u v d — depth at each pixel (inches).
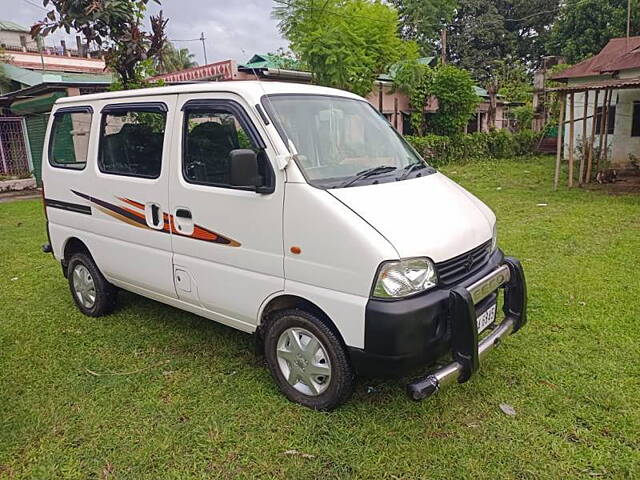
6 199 486.3
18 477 99.7
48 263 249.8
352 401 120.8
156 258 144.2
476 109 777.6
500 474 97.1
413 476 97.4
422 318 99.7
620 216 315.6
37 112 544.4
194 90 129.6
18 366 143.6
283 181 111.2
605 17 933.2
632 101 533.3
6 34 1182.3
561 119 422.6
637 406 116.0
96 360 146.3
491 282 114.3
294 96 128.2
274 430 112.0
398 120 687.7
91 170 160.2
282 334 121.1
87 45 290.4
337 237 103.2
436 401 120.5
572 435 107.5
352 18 527.2
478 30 1302.9
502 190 434.3
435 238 105.7
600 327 156.6
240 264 122.6
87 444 108.7
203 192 126.3
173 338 159.8
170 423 115.2
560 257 230.5
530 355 140.9
